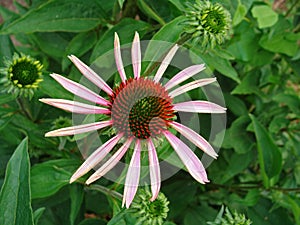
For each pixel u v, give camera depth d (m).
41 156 0.28
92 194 0.30
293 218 0.35
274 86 0.36
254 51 0.32
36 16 0.24
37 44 0.32
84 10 0.25
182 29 0.19
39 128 0.25
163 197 0.19
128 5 0.27
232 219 0.20
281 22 0.32
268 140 0.27
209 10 0.19
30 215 0.16
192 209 0.33
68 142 0.25
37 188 0.20
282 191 0.28
